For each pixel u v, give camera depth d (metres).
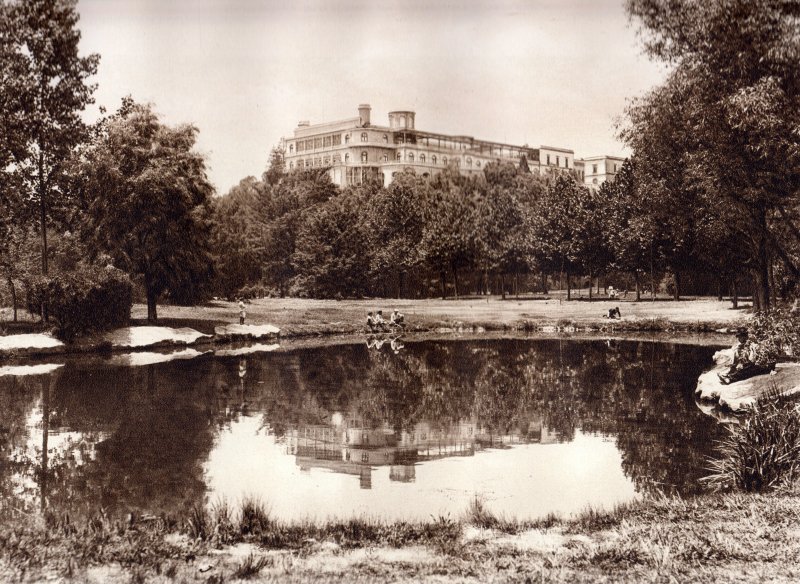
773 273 32.06
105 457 12.73
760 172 20.48
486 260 57.72
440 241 56.97
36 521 9.18
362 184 65.19
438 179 54.09
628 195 54.84
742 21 18.91
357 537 8.28
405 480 11.39
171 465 12.21
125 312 33.19
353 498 10.41
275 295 68.75
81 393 19.55
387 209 59.78
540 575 6.94
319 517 9.42
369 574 7.03
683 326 39.50
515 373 23.81
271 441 14.06
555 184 55.16
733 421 15.56
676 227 32.28
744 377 18.31
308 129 71.12
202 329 36.28
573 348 31.36
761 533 7.93
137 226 34.09
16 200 33.31
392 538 8.22
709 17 19.23
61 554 7.67
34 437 14.28
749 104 18.33
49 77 32.03
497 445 13.77
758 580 6.71
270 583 6.84
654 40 20.84
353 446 13.70
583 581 6.79
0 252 34.19
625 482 11.22
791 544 7.57
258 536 8.35
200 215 35.78
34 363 26.23
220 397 19.06
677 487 10.87
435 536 8.29
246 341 35.72
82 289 30.55
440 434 14.76
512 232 56.41
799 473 10.20
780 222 24.86
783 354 18.98
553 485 11.09
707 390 18.62
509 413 16.95
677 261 53.44
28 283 31.64
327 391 20.20
